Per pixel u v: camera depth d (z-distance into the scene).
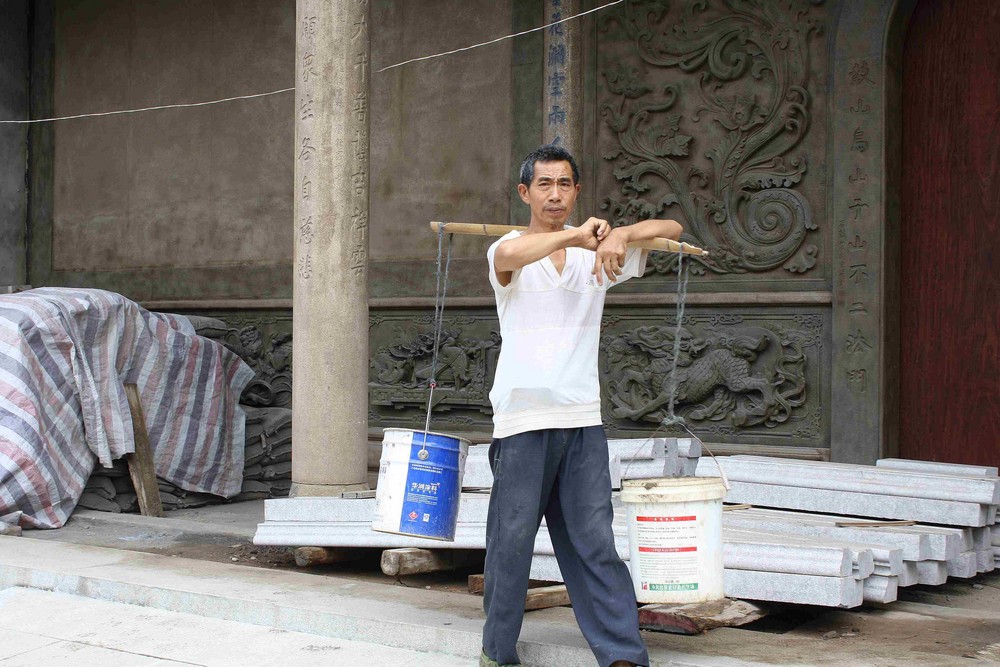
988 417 8.19
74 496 8.16
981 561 5.65
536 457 3.84
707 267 9.05
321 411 7.12
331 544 6.07
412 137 10.51
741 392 8.84
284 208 11.23
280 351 11.19
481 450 6.52
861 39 8.39
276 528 6.28
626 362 9.32
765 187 8.84
